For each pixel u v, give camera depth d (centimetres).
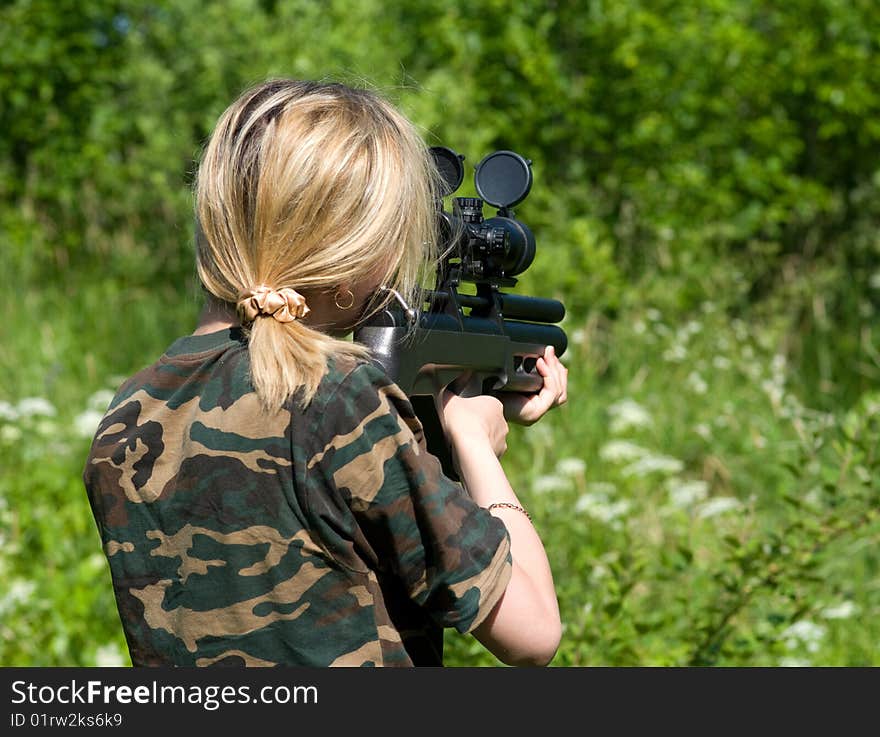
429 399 354
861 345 1520
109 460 317
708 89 1828
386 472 298
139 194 1806
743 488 1099
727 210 1800
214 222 317
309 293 318
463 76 1677
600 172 1842
